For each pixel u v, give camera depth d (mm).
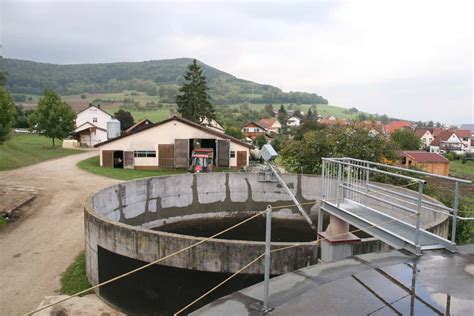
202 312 3898
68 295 10281
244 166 30766
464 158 65812
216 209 21156
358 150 22828
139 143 32000
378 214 7148
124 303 10117
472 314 3820
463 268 4859
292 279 4566
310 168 24641
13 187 21234
